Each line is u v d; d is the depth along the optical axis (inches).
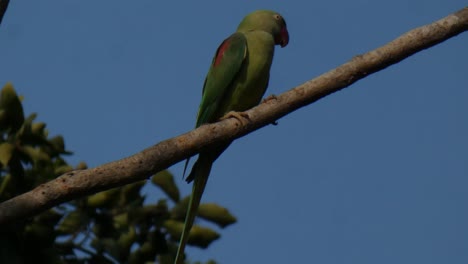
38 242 415.2
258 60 426.9
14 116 422.6
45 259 415.5
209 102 428.8
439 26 349.1
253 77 425.7
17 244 411.5
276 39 455.8
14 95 420.5
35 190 294.4
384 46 346.6
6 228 408.8
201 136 331.9
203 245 438.0
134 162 308.2
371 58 344.8
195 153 333.1
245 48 426.9
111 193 438.6
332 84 345.4
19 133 424.5
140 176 309.7
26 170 429.7
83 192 299.4
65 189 296.0
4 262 404.8
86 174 299.7
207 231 436.1
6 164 412.5
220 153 401.4
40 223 418.3
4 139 425.4
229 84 426.9
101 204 437.1
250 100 431.5
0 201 419.2
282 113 346.6
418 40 346.9
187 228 394.0
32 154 426.0
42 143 435.2
